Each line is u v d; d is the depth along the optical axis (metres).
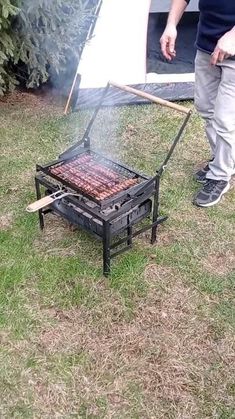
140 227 2.55
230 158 2.66
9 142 3.28
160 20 4.82
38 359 1.91
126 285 2.23
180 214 2.67
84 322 2.06
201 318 2.10
